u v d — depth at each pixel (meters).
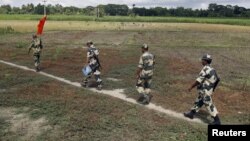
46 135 9.09
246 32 50.47
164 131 9.48
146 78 11.94
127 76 16.94
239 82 16.36
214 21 80.75
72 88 14.20
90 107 11.38
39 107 11.45
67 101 12.06
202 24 72.38
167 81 15.83
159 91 14.06
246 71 20.00
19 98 12.45
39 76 16.61
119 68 19.02
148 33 45.12
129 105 11.73
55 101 12.07
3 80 15.55
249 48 32.41
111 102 12.05
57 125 9.80
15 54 23.95
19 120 10.25
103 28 52.53
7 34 40.16
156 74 17.45
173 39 39.31
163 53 26.62
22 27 50.72
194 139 8.95
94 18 80.44
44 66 19.50
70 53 24.91
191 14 123.31
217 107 11.97
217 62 23.31
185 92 14.01
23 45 29.06
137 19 80.06
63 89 13.94
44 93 13.23
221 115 11.08
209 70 9.70
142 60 11.83
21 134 9.19
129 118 10.42
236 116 11.03
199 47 31.98
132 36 40.84
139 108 11.47
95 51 14.16
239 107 12.12
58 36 39.22
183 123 10.09
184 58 24.25
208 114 11.08
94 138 8.95
